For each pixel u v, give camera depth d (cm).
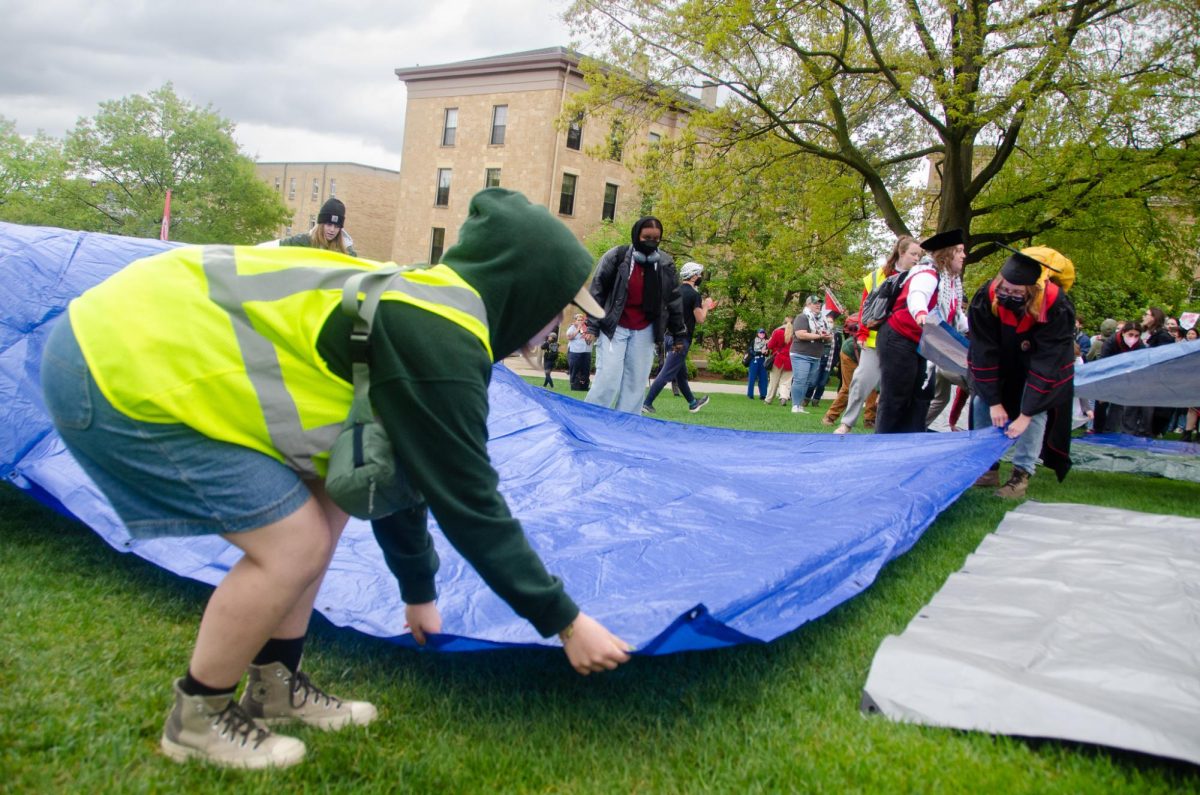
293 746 210
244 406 183
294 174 6138
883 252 2345
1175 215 1872
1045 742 227
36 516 402
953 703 241
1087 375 722
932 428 897
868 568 333
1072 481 727
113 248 439
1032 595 338
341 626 260
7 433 375
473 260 200
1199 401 701
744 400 1648
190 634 279
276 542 190
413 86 3912
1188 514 589
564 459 445
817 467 511
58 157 4797
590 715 241
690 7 1650
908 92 1645
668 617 237
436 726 231
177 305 184
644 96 1839
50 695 229
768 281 2947
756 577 282
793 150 1852
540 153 3509
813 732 235
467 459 184
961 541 463
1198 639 296
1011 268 522
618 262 705
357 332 183
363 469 181
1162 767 217
